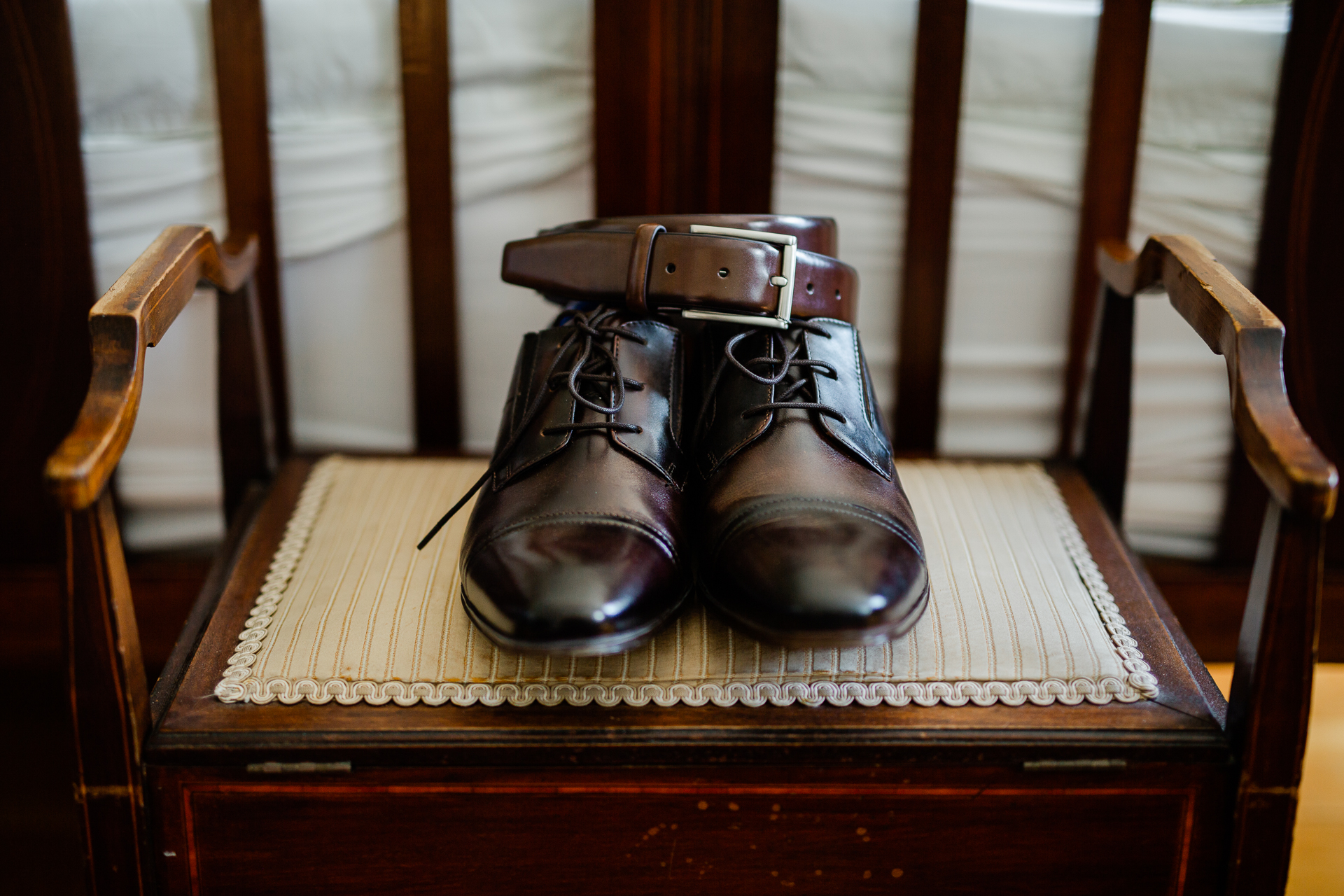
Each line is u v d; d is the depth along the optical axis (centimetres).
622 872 69
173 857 67
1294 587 64
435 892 69
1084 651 71
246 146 88
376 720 67
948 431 96
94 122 88
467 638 71
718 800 67
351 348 94
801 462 70
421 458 90
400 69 87
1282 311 91
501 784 67
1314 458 62
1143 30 86
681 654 70
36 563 94
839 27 88
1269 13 87
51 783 96
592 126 89
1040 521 81
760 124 89
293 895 68
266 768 66
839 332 76
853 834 68
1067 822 68
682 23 87
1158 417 96
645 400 73
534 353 75
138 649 66
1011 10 88
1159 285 78
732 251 73
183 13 87
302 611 73
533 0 88
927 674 69
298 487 85
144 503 96
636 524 67
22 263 88
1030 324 94
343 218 91
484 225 92
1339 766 92
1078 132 90
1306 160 88
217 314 84
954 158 89
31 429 91
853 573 64
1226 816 68
